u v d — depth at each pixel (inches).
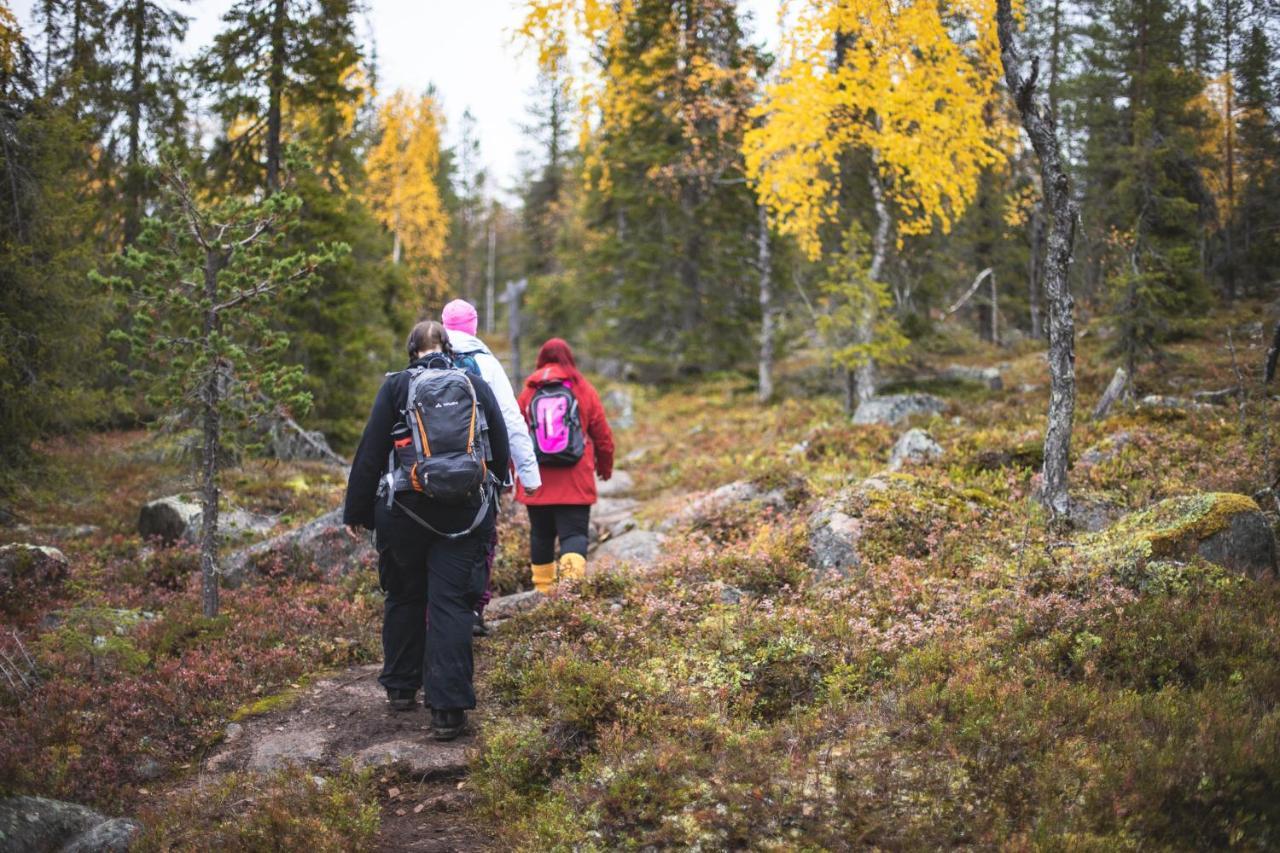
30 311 347.3
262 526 377.1
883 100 513.7
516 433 214.1
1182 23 730.8
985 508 298.4
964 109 519.2
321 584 301.6
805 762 150.6
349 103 628.1
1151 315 508.4
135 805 165.9
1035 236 915.4
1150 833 129.6
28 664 212.2
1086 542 250.7
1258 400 386.6
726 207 992.9
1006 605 212.7
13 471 347.3
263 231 267.6
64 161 372.2
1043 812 133.3
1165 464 331.9
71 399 353.7
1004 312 1089.4
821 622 214.2
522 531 368.2
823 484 386.6
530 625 232.7
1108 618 197.0
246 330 275.1
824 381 786.8
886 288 647.1
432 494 176.9
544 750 172.2
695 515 373.7
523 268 2023.9
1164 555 225.6
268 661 227.0
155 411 264.5
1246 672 171.9
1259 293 619.5
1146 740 148.7
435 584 187.8
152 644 237.9
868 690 183.9
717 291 1070.4
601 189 1005.8
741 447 600.1
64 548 350.3
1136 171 664.4
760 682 191.8
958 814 135.0
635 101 768.3
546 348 290.8
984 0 486.0
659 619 227.8
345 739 188.9
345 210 616.4
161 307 256.4
